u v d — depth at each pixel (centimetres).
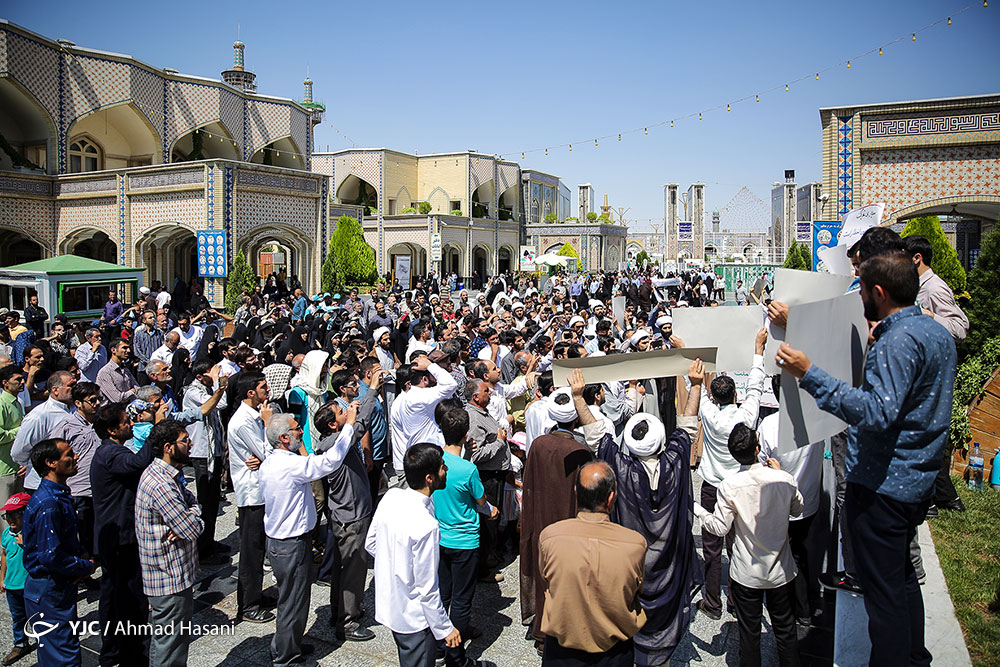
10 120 2477
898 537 325
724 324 449
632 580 331
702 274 3928
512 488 627
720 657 481
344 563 514
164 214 2311
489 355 937
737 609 432
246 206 2289
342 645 514
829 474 514
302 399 682
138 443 629
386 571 409
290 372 853
